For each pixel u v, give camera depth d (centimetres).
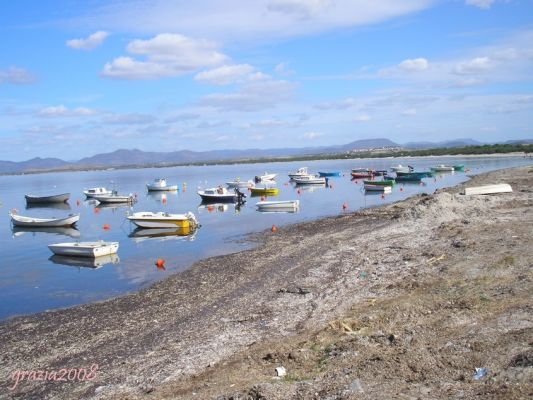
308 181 8306
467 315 1260
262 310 1658
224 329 1509
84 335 1608
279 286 1948
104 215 5409
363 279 1892
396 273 1903
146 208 5916
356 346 1141
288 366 1101
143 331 1588
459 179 7831
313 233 3241
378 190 6444
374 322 1312
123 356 1387
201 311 1736
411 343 1119
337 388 930
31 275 2617
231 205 5797
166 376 1197
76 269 2711
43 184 13925
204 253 2947
